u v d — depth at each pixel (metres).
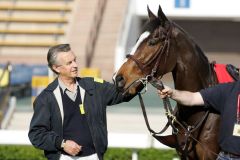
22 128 17.09
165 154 12.56
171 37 7.89
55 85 7.18
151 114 18.11
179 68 8.00
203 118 7.92
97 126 7.16
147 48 7.75
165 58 7.84
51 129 7.12
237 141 7.04
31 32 29.69
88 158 7.11
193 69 8.02
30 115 18.08
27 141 11.22
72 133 7.09
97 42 28.48
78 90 7.21
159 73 7.86
